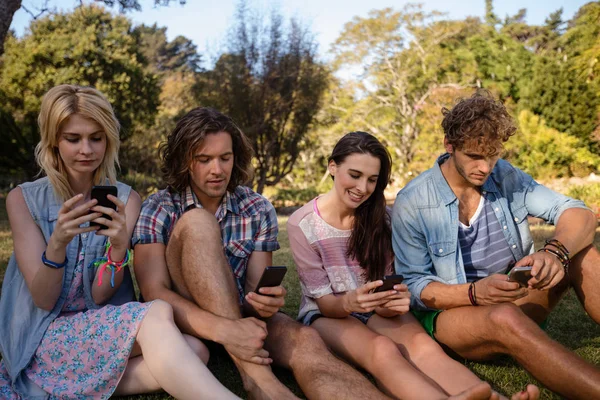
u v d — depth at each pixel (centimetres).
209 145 234
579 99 2325
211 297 213
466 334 221
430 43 2950
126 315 203
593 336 282
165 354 193
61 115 213
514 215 258
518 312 199
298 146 1853
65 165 227
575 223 238
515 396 169
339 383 192
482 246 253
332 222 250
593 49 2175
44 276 207
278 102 1733
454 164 244
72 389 205
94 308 225
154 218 241
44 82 1686
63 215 201
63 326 213
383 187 249
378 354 207
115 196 209
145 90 1914
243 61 1731
